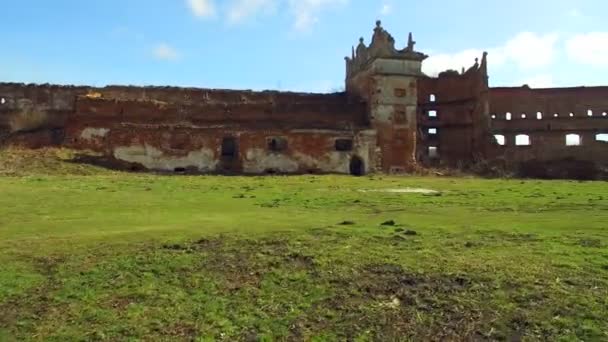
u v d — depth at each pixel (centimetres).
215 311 944
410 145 4609
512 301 934
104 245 1242
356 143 4222
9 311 956
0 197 2042
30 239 1319
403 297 970
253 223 1494
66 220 1603
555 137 6078
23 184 2441
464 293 968
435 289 988
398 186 2812
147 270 1102
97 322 916
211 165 3919
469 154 5778
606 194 2267
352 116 4778
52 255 1183
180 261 1138
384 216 1680
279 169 4038
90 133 4016
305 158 4097
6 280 1059
